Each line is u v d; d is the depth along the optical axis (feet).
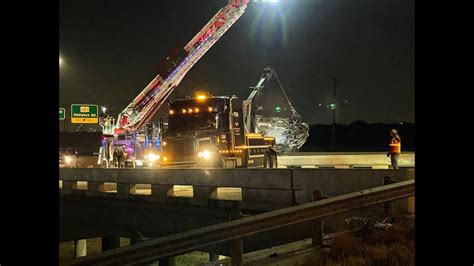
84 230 66.03
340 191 41.81
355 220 35.09
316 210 28.45
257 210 45.34
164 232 53.52
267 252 29.71
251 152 74.84
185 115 71.51
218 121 70.03
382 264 26.96
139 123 91.86
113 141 92.38
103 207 62.44
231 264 25.13
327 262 27.40
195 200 49.80
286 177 44.70
